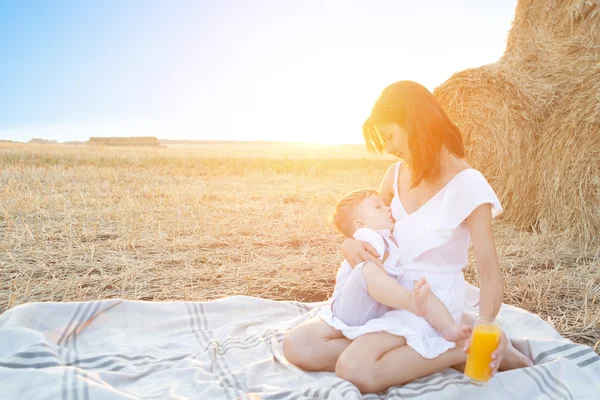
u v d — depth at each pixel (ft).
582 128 17.15
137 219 19.44
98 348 8.23
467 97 20.99
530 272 13.64
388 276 7.16
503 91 19.75
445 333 6.70
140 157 65.67
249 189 30.91
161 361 7.99
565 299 11.61
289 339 7.75
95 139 155.43
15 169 39.99
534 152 19.08
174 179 37.70
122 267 13.21
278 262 14.17
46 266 13.07
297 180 38.55
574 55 18.84
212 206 23.36
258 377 7.36
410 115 6.89
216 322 9.68
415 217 7.46
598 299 11.53
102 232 17.10
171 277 12.66
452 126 7.10
